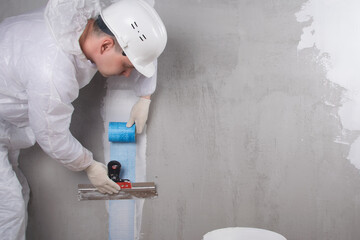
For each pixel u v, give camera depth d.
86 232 1.97
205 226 2.02
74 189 1.94
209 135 1.99
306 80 1.99
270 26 1.98
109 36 1.44
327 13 1.98
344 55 1.99
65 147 1.50
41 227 1.95
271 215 2.04
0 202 1.59
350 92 2.00
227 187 2.01
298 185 2.03
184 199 2.00
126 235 1.99
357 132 2.02
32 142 1.73
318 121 2.01
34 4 1.90
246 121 2.00
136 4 1.49
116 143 1.94
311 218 2.05
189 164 1.99
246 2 1.97
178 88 1.96
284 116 2.00
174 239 2.01
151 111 1.95
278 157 2.02
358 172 2.04
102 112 1.93
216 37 1.96
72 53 1.39
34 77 1.33
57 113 1.39
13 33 1.42
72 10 1.38
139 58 1.51
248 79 1.98
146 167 1.97
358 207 2.05
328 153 2.03
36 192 1.93
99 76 1.92
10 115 1.57
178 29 1.94
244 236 1.53
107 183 1.81
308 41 1.98
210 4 1.95
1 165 1.61
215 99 1.98
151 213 1.99
